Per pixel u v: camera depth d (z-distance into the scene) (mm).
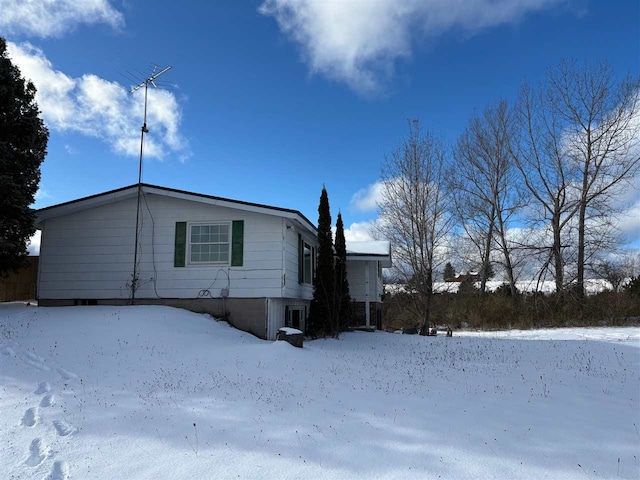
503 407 6699
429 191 23312
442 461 4664
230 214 14086
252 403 6398
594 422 6102
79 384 6988
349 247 24469
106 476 4230
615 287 24422
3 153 11758
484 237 32312
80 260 14406
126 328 10414
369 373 8797
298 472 4367
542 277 27016
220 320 13562
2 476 4152
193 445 4945
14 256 12570
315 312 16578
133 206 14453
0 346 8336
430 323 30625
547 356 12555
